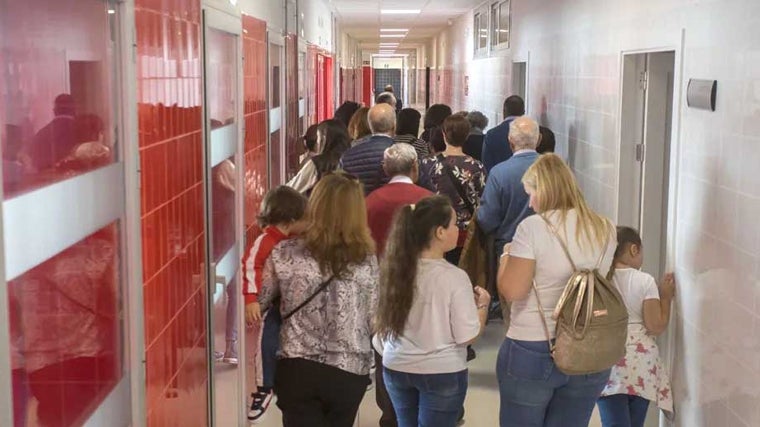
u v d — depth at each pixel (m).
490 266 4.90
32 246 1.68
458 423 4.69
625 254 3.86
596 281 3.17
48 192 1.77
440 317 3.21
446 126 5.18
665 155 5.41
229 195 4.11
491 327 6.36
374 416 4.78
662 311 3.89
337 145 5.11
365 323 3.17
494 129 6.60
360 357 3.16
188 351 3.08
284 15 6.76
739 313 3.37
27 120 1.70
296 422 3.17
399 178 4.25
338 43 18.38
